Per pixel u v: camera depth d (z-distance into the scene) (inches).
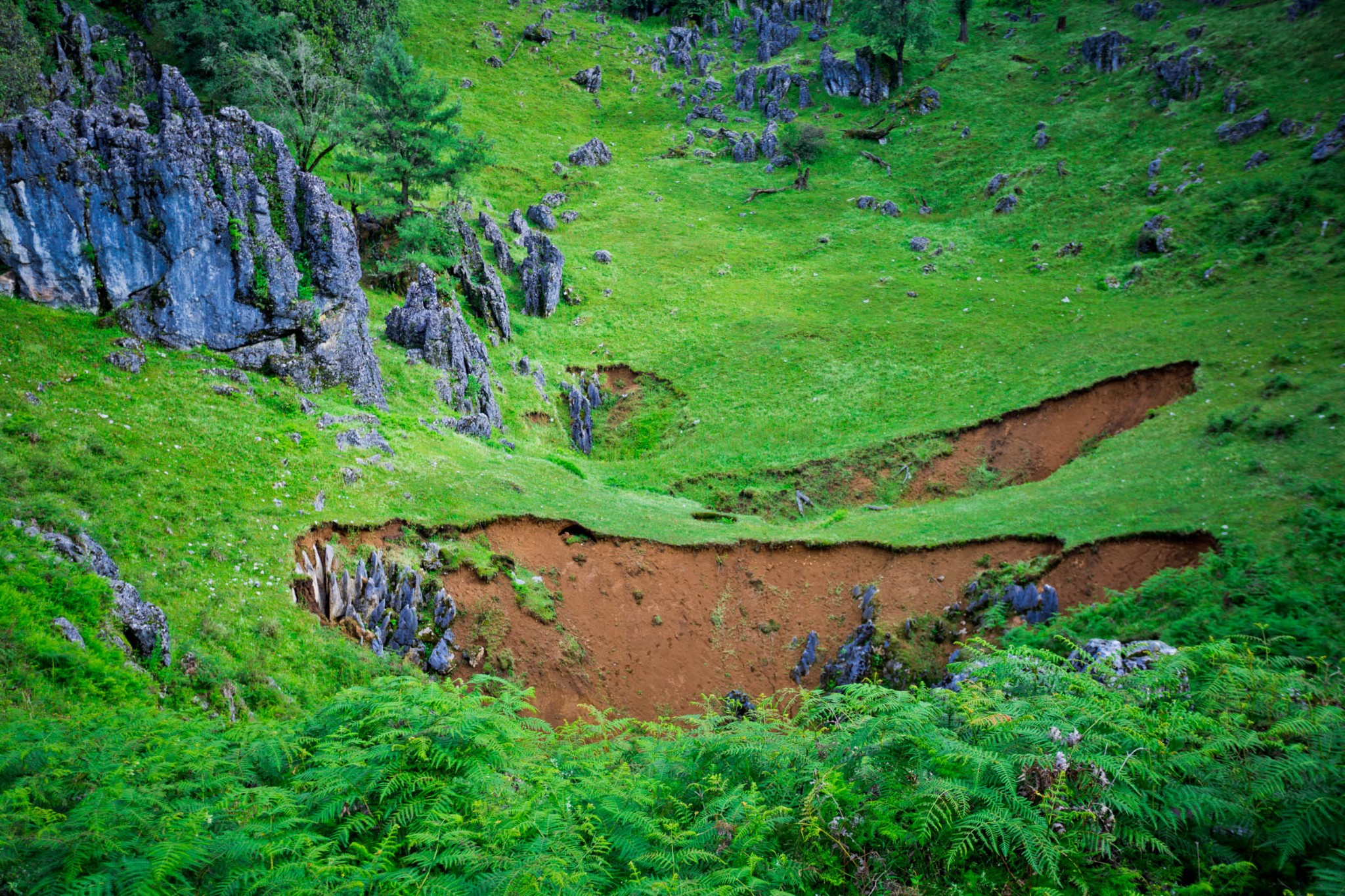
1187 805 290.2
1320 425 1491.1
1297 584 1131.3
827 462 2143.2
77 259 1476.4
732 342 2797.7
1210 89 3376.0
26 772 385.1
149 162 1523.1
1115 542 1357.0
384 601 1283.2
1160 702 357.1
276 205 1695.4
